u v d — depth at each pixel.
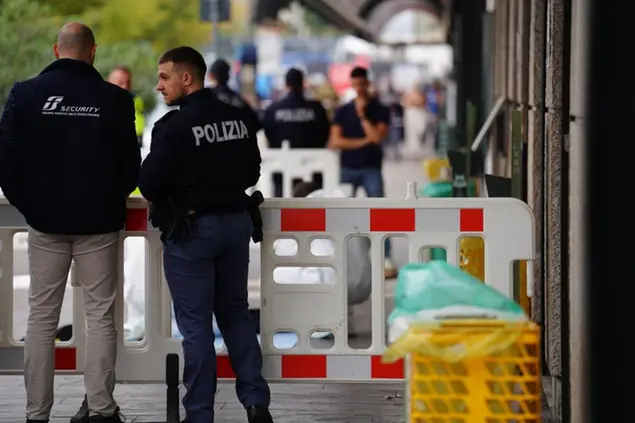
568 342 15.12
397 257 34.72
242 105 31.05
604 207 11.66
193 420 15.36
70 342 16.58
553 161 15.70
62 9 50.41
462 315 12.55
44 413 15.81
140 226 16.31
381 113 31.67
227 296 15.75
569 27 15.49
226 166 15.22
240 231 15.45
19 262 24.59
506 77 29.52
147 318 16.41
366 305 25.83
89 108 15.41
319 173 32.09
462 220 15.91
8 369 16.73
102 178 15.43
